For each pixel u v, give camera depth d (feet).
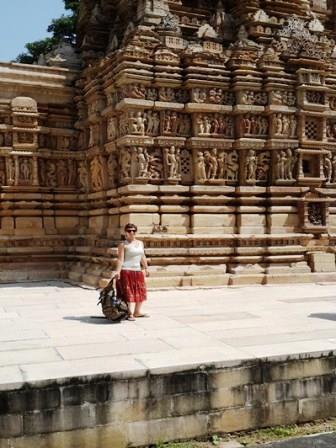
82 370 20.92
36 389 19.56
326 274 51.34
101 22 61.31
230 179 50.98
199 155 49.49
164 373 21.33
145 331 28.86
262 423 22.62
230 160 50.88
